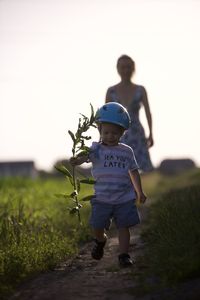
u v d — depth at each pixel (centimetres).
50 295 732
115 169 859
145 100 1221
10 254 852
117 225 859
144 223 1168
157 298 679
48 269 852
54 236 995
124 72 1205
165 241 856
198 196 1095
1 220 1099
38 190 2120
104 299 702
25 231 1022
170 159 5547
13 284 776
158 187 2467
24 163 7488
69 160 851
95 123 848
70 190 2084
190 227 867
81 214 1304
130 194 861
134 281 758
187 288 689
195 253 766
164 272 746
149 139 1239
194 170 2941
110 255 937
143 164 1221
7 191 2053
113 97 1219
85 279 794
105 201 857
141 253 907
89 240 1070
